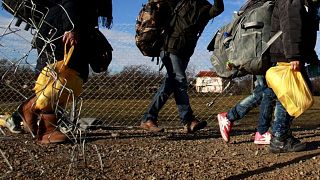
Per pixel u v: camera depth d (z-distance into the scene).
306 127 4.95
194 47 4.20
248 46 3.21
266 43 3.16
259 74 3.35
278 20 3.14
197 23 4.11
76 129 2.37
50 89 2.67
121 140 3.90
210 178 2.64
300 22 2.96
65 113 2.37
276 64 3.15
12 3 2.61
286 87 3.02
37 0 2.98
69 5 3.10
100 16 3.54
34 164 2.83
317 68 3.25
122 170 2.79
